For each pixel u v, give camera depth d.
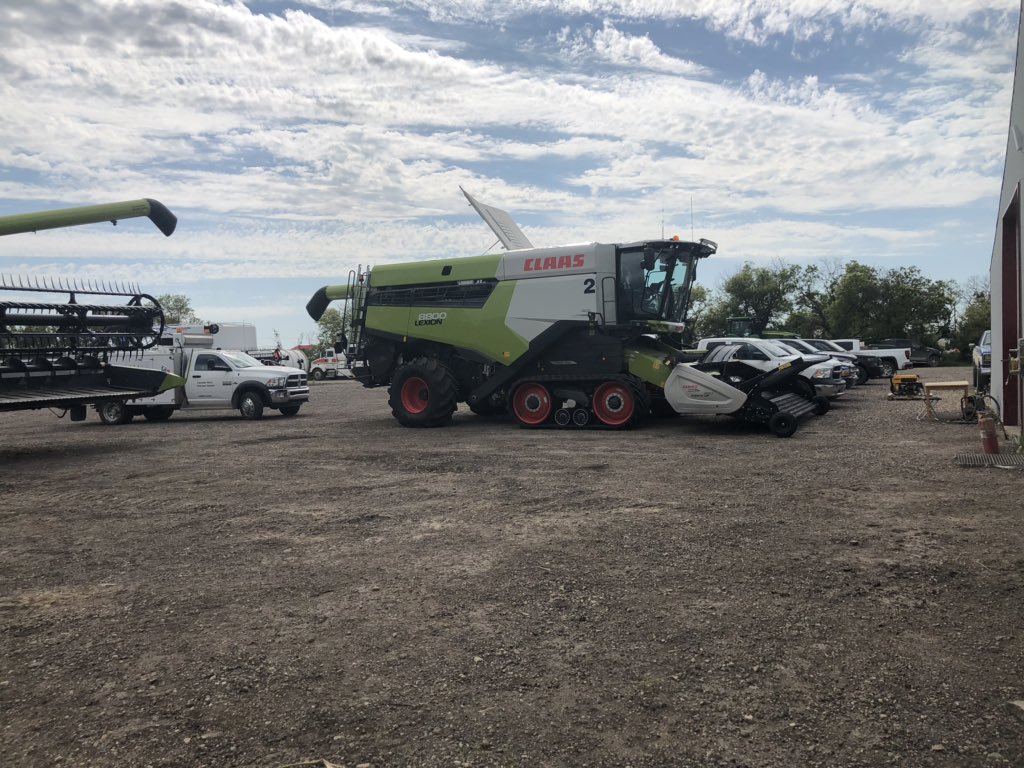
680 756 2.93
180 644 4.14
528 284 14.81
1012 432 12.22
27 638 4.28
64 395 12.51
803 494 7.68
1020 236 10.73
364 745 3.06
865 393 22.28
